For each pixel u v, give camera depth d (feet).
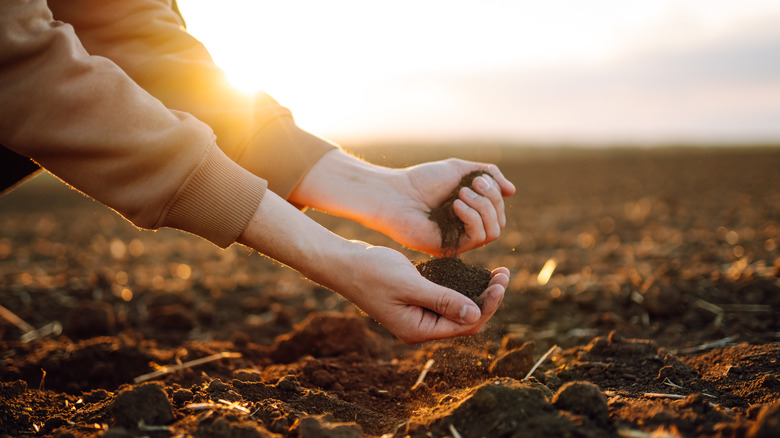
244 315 10.95
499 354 6.91
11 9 4.26
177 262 17.69
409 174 6.40
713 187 35.47
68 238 23.86
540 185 43.01
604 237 20.16
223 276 15.05
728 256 13.66
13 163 6.23
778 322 8.32
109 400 5.07
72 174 4.44
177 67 5.80
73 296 11.60
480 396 4.25
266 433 4.07
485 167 6.39
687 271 11.87
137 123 4.33
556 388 5.73
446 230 6.03
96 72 4.33
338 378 6.32
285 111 6.41
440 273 5.42
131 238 23.99
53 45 4.30
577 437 3.81
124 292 11.89
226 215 4.54
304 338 7.61
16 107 4.26
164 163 4.36
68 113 4.28
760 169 46.91
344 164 6.47
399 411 5.43
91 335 9.14
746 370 5.77
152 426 4.17
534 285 11.58
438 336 4.92
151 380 6.57
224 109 5.98
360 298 4.86
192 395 4.89
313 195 6.38
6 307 10.74
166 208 4.45
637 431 3.93
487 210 5.78
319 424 4.07
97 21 5.74
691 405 4.36
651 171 50.29
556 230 22.74
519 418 4.04
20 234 25.07
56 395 5.74
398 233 6.25
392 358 7.68
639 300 9.54
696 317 8.78
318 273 4.82
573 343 8.02
